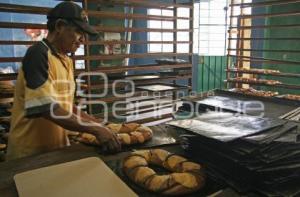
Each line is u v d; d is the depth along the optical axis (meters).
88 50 2.30
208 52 5.61
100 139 1.13
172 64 2.93
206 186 0.84
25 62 1.12
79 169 0.96
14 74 1.90
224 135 0.88
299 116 1.65
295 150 0.84
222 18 5.41
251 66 3.72
